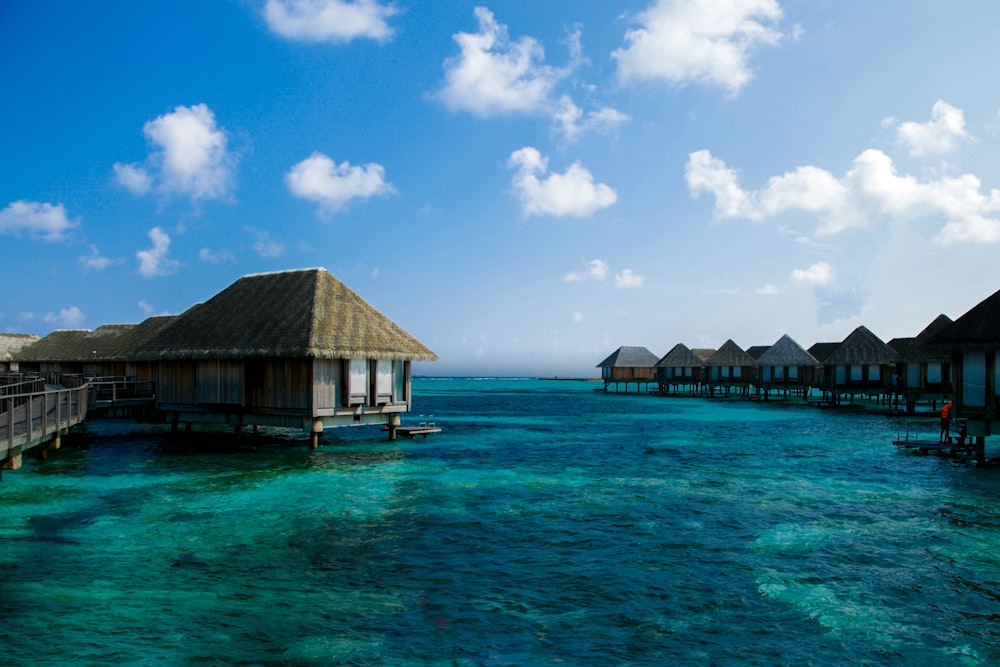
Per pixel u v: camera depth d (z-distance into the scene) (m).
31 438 16.52
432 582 9.85
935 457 23.80
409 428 28.30
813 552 11.52
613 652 7.52
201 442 26.61
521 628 8.17
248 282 28.31
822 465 21.91
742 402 65.81
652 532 12.82
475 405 62.19
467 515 14.21
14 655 7.10
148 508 14.62
